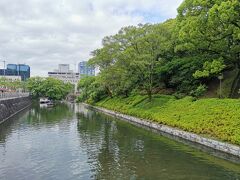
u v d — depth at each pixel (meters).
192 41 38.91
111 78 66.56
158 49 51.94
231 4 32.00
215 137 29.72
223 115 32.41
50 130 43.81
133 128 45.28
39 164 24.39
